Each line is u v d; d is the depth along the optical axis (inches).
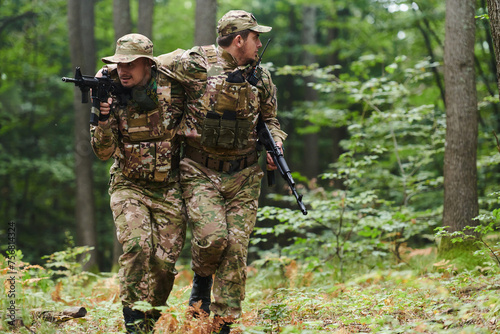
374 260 400.8
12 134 1051.9
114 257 599.5
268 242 768.3
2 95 1018.1
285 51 1148.5
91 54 789.2
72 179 1057.5
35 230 1109.7
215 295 191.8
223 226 190.4
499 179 533.3
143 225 188.7
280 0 1127.6
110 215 1076.5
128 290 184.1
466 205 319.9
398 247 393.1
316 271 344.5
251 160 204.2
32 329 201.8
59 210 1156.5
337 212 376.2
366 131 457.7
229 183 197.5
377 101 431.5
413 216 390.0
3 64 979.9
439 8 644.7
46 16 990.4
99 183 1066.1
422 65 426.9
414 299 218.8
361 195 370.3
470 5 331.0
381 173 508.7
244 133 194.5
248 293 293.7
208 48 194.7
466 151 323.9
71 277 350.6
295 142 1160.8
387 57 789.9
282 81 1182.9
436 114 500.1
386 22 722.8
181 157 205.3
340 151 940.0
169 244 195.0
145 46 184.2
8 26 979.3
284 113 965.8
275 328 203.2
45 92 1046.4
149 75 189.0
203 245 188.7
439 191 561.0
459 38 330.3
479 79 553.0
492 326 173.2
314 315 227.1
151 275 193.5
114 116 189.5
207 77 190.7
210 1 487.8
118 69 184.1
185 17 1082.1
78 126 747.4
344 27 902.4
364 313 217.9
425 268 334.0
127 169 191.8
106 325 219.3
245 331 174.2
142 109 188.5
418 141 546.0
